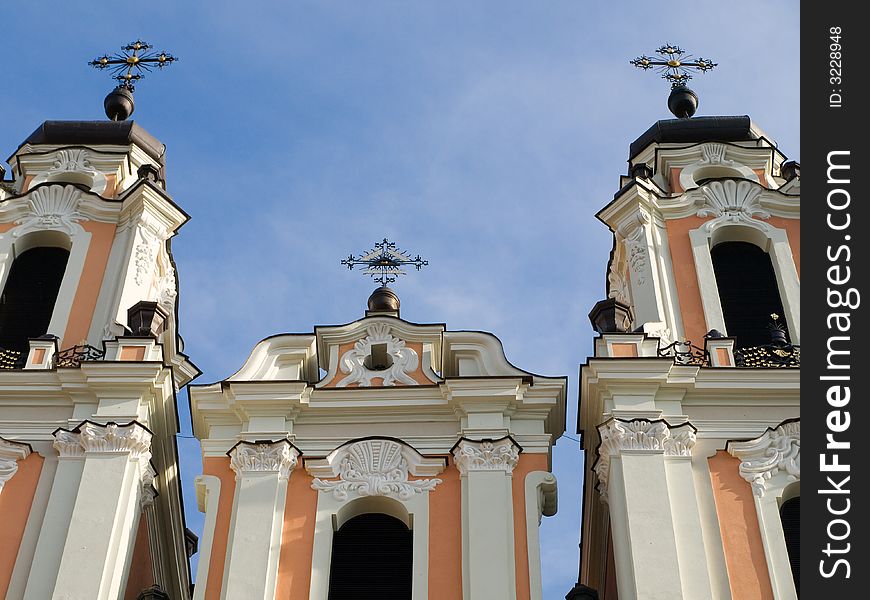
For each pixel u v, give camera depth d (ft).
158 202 129.18
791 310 120.16
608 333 112.37
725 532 101.50
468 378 110.42
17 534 102.78
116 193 134.72
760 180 135.33
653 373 108.58
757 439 106.32
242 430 109.50
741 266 125.29
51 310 122.62
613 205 128.06
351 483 106.22
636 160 139.85
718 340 113.80
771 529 101.76
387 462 107.45
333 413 110.73
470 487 105.09
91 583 99.14
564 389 110.93
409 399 111.14
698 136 140.87
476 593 99.19
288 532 103.50
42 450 107.65
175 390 111.86
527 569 100.89
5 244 126.31
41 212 128.77
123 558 102.12
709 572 99.19
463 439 107.45
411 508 104.88
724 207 128.26
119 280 122.42
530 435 108.78
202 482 106.32
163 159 142.00
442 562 101.91
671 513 101.50
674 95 151.23
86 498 103.60
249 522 103.04
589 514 115.65
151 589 102.78
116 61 155.02
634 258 123.85
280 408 110.22
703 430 107.55
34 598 98.84
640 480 103.04
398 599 101.81
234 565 100.63
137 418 108.37
